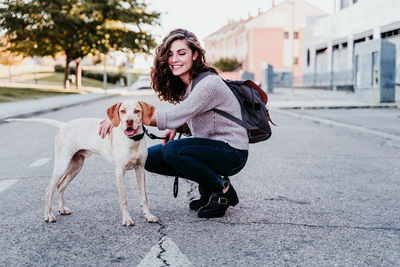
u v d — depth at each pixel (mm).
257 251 3430
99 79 60281
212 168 4242
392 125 12680
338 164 7316
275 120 14977
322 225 4086
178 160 4145
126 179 6086
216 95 4051
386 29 27750
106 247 3510
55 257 3316
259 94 4340
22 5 33875
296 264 3188
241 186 5707
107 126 4039
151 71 4391
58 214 4422
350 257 3324
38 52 36094
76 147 4242
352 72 33531
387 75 21047
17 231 3906
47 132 11617
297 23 58594
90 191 5379
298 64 58750
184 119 4004
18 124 13539
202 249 3463
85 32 34906
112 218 4266
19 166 7117
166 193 5273
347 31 34344
